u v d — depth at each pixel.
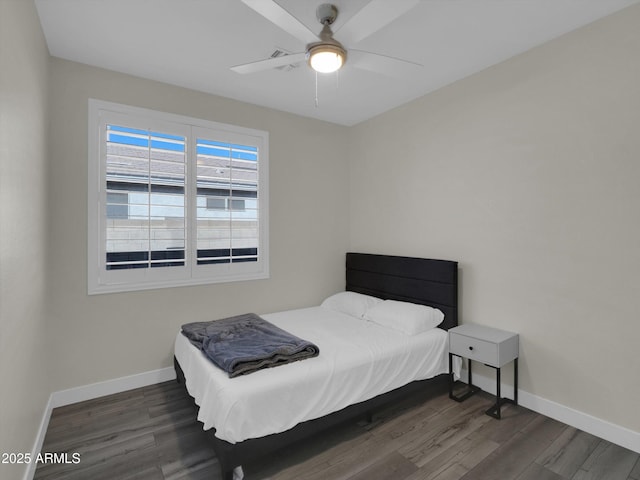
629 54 1.96
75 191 2.53
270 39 2.25
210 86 2.96
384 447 2.03
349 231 4.08
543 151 2.35
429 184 3.15
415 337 2.58
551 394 2.34
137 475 1.79
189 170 2.99
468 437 2.12
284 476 1.78
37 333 2.00
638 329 1.96
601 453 1.96
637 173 1.94
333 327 2.83
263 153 3.42
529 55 2.40
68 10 1.94
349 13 1.92
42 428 2.07
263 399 1.76
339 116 3.73
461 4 1.91
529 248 2.44
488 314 2.70
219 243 3.16
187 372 2.34
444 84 2.96
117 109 2.67
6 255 1.33
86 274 2.58
